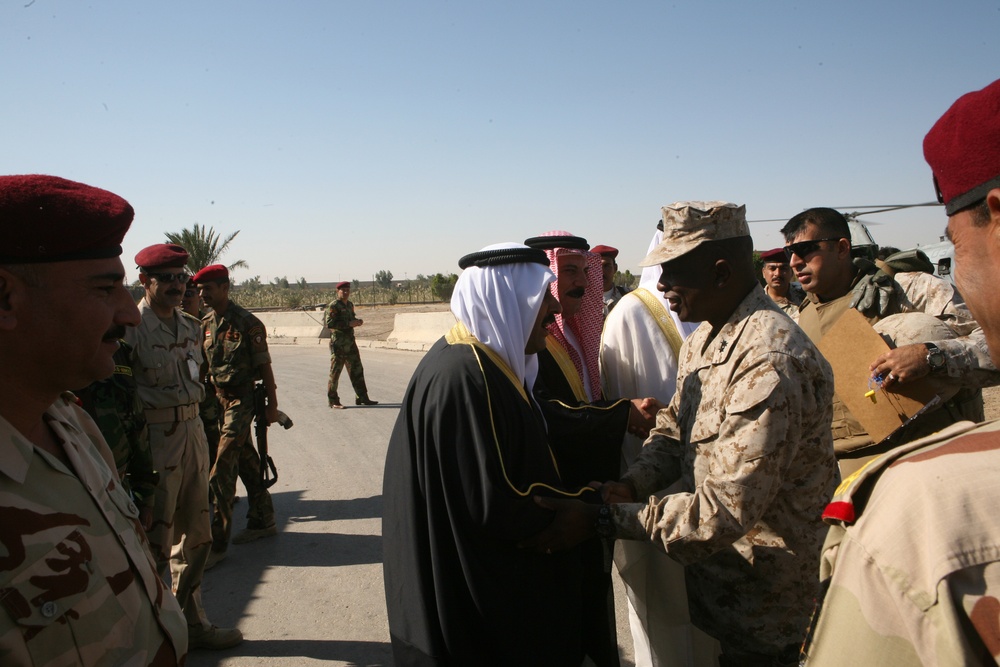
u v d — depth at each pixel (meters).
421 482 1.96
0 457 1.10
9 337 1.19
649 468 2.30
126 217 1.30
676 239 2.03
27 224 1.14
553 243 3.01
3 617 1.03
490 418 1.90
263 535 5.04
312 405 10.22
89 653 1.14
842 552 0.82
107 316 1.27
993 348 0.82
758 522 1.97
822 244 3.42
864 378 2.88
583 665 2.37
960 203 0.79
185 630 1.41
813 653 0.84
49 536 1.12
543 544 1.94
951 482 0.73
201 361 3.71
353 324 9.95
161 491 3.33
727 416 1.82
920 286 3.45
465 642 1.92
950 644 0.68
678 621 2.47
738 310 1.98
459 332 2.13
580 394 2.82
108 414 2.41
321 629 3.71
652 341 3.03
